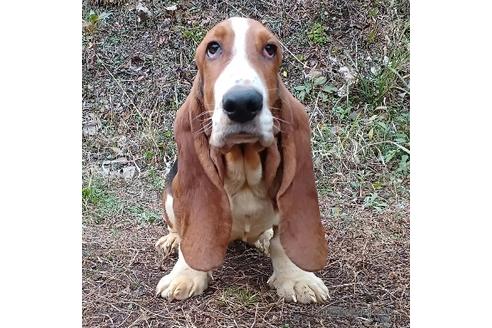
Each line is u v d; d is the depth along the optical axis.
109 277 1.05
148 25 2.07
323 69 1.94
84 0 2.12
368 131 1.74
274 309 0.93
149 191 1.55
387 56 1.94
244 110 0.77
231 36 0.83
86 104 1.90
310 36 2.02
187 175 0.93
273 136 0.83
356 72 1.90
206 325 0.90
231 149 0.86
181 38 2.04
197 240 0.92
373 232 1.25
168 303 0.96
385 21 2.02
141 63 2.00
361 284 1.02
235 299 0.95
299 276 0.96
